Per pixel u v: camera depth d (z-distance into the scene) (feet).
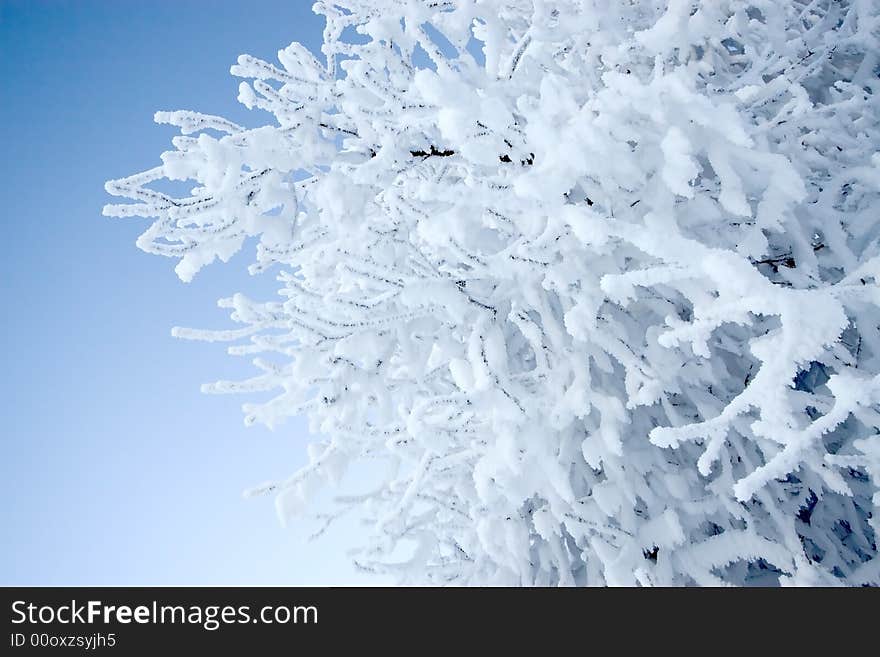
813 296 5.01
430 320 8.56
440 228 7.24
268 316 9.29
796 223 7.73
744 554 8.05
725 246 7.91
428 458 8.12
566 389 8.34
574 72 9.05
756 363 9.05
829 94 12.19
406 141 8.71
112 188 7.68
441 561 11.49
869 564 8.58
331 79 9.59
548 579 9.93
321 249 9.18
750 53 10.16
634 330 8.63
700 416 9.23
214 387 9.17
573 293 7.64
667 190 6.82
